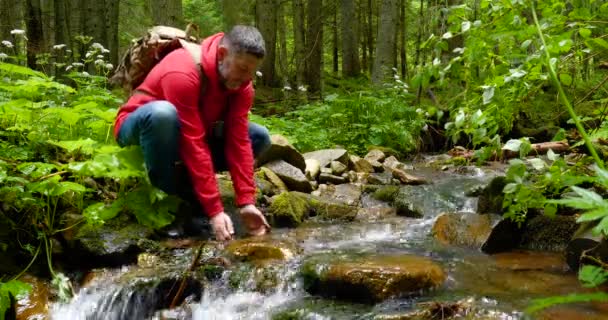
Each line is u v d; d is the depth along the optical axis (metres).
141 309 2.78
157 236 3.33
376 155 6.39
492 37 2.05
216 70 2.84
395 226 3.89
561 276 2.84
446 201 4.30
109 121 3.71
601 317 2.27
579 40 2.31
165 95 2.85
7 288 2.44
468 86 2.28
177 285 2.84
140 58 3.07
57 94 4.77
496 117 2.21
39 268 3.08
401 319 2.36
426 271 2.69
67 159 3.67
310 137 6.48
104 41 11.91
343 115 7.32
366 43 23.48
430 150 7.75
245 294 2.82
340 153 5.61
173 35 3.06
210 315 2.70
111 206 3.15
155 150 2.92
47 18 11.41
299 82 11.25
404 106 7.70
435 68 2.24
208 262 3.03
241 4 11.93
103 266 3.09
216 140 3.21
